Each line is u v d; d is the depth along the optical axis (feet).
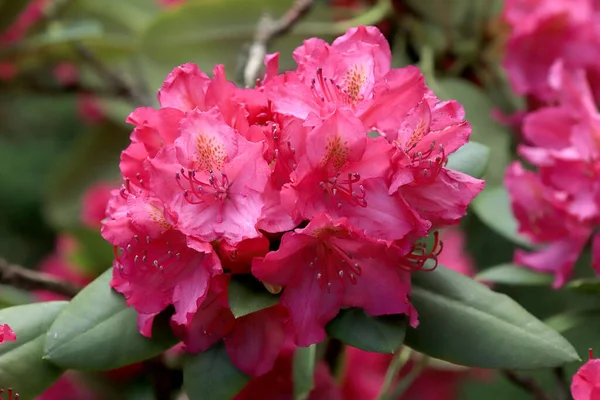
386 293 1.67
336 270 1.67
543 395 2.32
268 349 1.73
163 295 1.70
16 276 2.13
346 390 2.50
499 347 1.73
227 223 1.63
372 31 1.76
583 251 2.26
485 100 2.56
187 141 1.64
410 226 1.62
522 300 2.58
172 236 1.69
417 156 1.66
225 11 2.67
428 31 2.68
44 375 1.78
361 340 1.67
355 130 1.61
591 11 2.53
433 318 1.76
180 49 2.71
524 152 2.14
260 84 1.81
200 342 1.74
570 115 2.14
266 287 1.67
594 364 1.66
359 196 1.63
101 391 2.54
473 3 2.67
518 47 2.54
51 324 1.79
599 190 2.03
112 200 1.75
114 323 1.76
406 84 1.69
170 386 2.51
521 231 2.15
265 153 1.66
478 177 1.87
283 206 1.62
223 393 1.72
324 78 1.70
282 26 2.43
